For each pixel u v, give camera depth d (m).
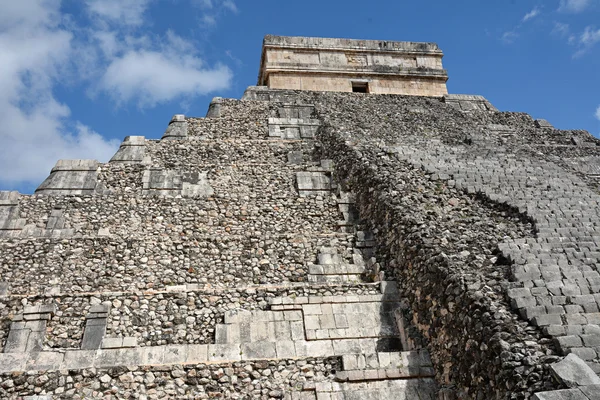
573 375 6.38
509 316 7.65
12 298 9.79
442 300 8.91
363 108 19.70
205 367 8.88
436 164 13.42
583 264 8.88
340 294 10.48
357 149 14.55
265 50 22.95
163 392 8.56
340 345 9.73
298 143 16.80
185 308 10.03
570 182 12.98
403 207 11.34
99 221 12.97
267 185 14.70
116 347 9.28
